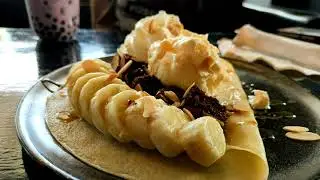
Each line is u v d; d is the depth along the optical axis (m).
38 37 0.43
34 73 0.33
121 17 0.50
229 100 0.25
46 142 0.20
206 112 0.23
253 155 0.20
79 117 0.23
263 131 0.24
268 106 0.27
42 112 0.24
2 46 0.39
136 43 0.27
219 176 0.19
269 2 0.58
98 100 0.21
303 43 0.38
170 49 0.24
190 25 0.48
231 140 0.22
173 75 0.23
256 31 0.41
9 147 0.22
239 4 0.50
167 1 0.47
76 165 0.19
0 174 0.20
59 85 0.27
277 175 0.19
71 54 0.39
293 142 0.22
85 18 0.64
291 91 0.29
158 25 0.28
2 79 0.31
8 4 0.58
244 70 0.32
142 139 0.20
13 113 0.25
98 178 0.18
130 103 0.21
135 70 0.26
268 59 0.37
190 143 0.19
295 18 0.51
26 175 0.20
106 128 0.21
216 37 0.44
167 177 0.18
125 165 0.19
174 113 0.20
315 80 0.34
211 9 0.48
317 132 0.24
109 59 0.31
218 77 0.24
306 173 0.19
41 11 0.40
